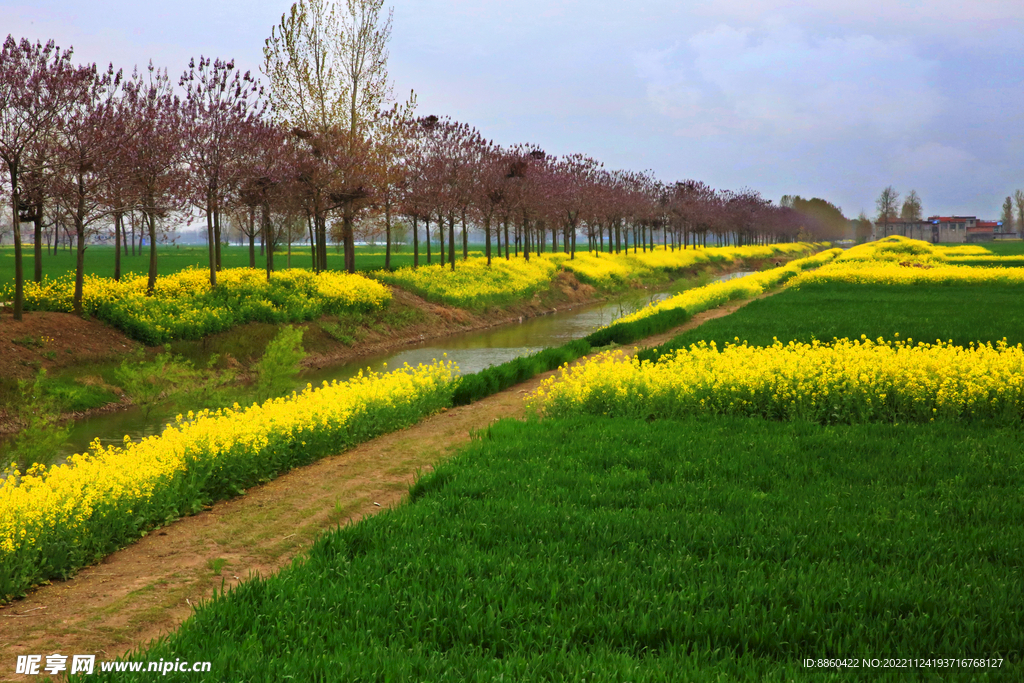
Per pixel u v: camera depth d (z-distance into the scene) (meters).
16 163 20.08
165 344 21.94
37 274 23.27
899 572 5.23
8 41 19.95
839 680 3.96
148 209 25.84
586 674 4.02
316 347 26.70
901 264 66.19
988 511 6.41
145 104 25.23
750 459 8.60
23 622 5.66
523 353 27.70
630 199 85.50
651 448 9.33
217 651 4.44
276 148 32.44
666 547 5.92
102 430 15.46
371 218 44.41
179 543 7.47
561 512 6.80
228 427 9.77
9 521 6.74
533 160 63.34
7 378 16.83
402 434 12.46
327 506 8.45
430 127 49.78
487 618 4.75
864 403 11.12
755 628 4.53
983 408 10.56
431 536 6.30
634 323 26.64
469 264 52.25
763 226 153.50
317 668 4.18
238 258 89.56
